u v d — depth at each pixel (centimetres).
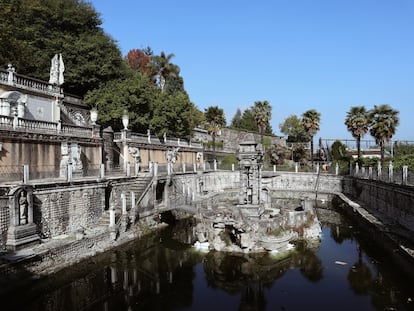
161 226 3020
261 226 2275
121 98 3616
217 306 1602
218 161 5919
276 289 1748
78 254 2059
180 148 4578
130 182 3066
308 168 5519
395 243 1969
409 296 1616
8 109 2397
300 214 2561
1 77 2434
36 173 2269
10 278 1585
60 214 2222
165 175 3356
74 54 3769
